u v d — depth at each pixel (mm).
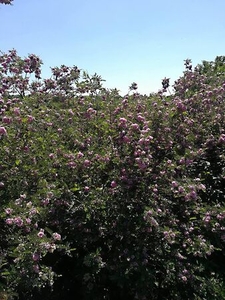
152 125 2467
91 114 2635
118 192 2176
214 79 3605
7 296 1735
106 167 2262
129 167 2219
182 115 2555
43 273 1793
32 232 1830
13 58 3426
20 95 3434
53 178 2217
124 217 2115
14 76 3379
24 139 2324
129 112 2527
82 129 2584
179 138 2525
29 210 1895
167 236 2021
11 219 1833
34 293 2035
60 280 2219
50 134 2529
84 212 2107
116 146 2320
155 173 2301
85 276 2080
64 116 2734
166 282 2096
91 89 3104
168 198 2309
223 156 2639
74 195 2121
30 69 3475
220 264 2475
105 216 2135
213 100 2949
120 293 2156
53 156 2258
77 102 3020
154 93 3080
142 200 2168
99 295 2146
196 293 2205
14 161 2223
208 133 2746
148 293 2088
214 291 2207
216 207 2326
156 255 2129
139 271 2016
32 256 1732
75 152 2354
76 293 2211
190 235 2246
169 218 2184
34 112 2750
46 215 2035
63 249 2047
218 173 2727
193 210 2314
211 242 2355
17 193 2104
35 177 2191
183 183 2252
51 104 3168
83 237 2127
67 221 2119
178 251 2162
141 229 2078
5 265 1930
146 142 2184
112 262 2098
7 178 2160
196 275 2250
